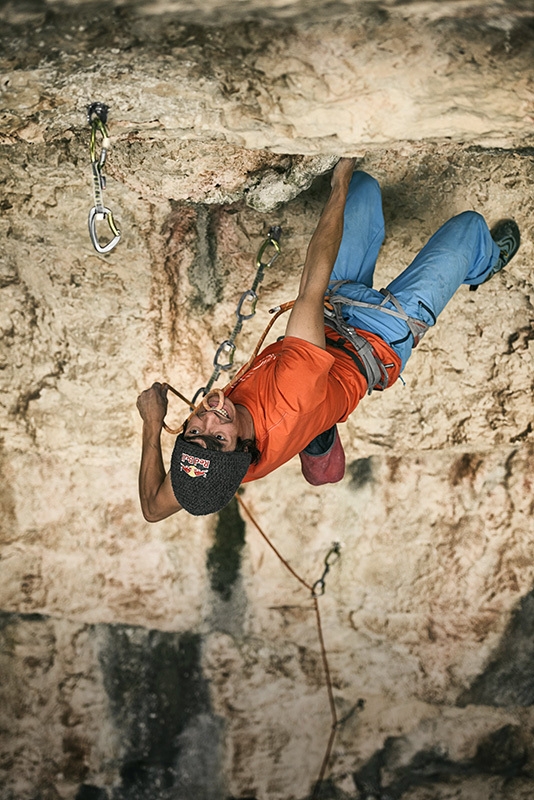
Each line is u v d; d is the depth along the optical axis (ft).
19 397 10.86
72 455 11.26
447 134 7.29
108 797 13.24
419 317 7.97
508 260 9.51
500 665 12.42
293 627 12.40
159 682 12.77
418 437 11.01
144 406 8.07
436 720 12.89
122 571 12.05
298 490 11.68
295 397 6.78
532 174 9.30
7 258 10.03
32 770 13.14
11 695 12.77
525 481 11.44
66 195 9.54
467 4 5.77
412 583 12.07
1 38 6.03
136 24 5.98
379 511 11.73
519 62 6.32
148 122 7.35
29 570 12.02
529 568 11.82
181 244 10.07
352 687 12.73
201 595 12.23
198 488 6.61
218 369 8.15
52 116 7.25
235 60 6.34
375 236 8.66
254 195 8.63
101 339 10.57
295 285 10.30
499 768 12.94
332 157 7.78
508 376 10.56
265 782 13.26
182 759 13.11
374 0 5.74
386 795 13.10
